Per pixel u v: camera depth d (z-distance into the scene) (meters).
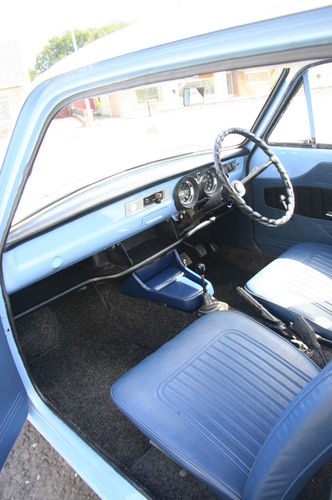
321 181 2.37
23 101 1.05
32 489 1.58
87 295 2.70
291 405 0.82
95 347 2.30
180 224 2.57
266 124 2.55
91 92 0.96
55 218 1.64
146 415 1.23
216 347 1.47
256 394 1.30
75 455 1.41
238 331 1.54
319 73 2.20
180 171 2.17
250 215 1.82
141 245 2.59
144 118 2.30
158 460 1.65
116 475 1.31
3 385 1.36
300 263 2.04
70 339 2.36
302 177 2.45
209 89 1.76
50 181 1.83
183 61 0.76
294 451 0.77
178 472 1.59
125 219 2.02
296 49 0.64
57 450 1.45
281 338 1.53
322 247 2.17
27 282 1.63
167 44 0.75
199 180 2.33
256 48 0.67
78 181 1.93
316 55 0.64
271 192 2.65
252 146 2.64
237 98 2.08
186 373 1.37
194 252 3.07
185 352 1.46
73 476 1.61
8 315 1.43
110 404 1.95
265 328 1.57
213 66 0.74
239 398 1.28
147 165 2.25
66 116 1.44
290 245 2.71
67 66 0.94
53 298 2.16
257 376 1.36
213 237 3.10
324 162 2.31
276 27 0.63
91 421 1.86
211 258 3.10
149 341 2.35
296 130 2.43
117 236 2.04
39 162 1.77
